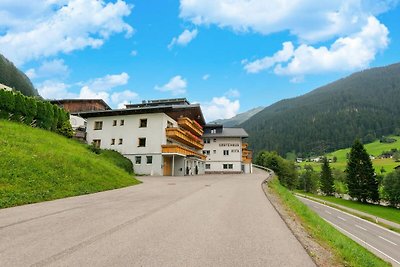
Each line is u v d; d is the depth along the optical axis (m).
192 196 16.30
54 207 11.88
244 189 21.08
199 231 8.21
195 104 53.59
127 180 23.34
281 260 6.02
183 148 43.62
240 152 65.06
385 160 142.12
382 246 26.27
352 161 73.88
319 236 8.60
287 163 99.62
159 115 41.38
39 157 18.06
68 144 27.34
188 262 5.76
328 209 55.59
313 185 111.62
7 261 5.65
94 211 11.12
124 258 5.91
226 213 11.14
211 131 68.00
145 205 12.77
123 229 8.29
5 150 16.97
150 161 40.66
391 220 47.19
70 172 18.33
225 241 7.29
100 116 43.94
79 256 5.98
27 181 14.62
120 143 42.28
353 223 39.75
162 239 7.32
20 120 26.78
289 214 11.67
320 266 5.78
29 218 9.66
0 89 25.14
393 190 64.69
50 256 5.96
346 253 7.13
